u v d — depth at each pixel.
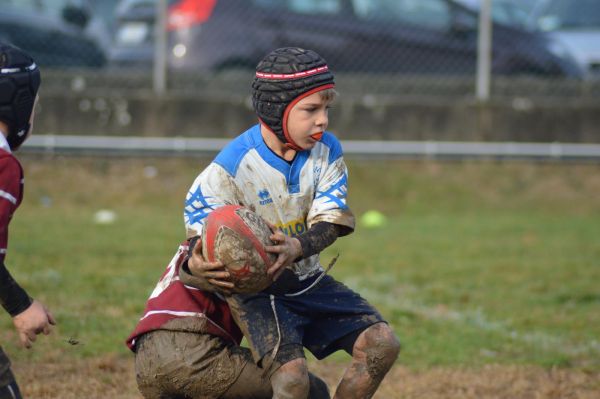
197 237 12.34
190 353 12.38
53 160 39.59
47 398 15.82
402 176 40.31
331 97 12.41
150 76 41.06
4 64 11.27
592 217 38.09
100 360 17.94
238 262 11.64
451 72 42.22
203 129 40.34
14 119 11.43
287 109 12.20
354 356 12.80
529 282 26.39
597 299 24.66
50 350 18.52
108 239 30.42
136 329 12.70
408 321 21.89
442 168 41.09
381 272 27.23
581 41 48.38
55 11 43.69
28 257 27.03
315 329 13.12
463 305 23.73
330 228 12.60
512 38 43.34
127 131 40.06
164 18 40.44
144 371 12.53
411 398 16.34
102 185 38.62
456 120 41.22
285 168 12.75
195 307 12.59
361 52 41.72
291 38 41.16
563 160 41.78
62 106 39.78
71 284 24.00
